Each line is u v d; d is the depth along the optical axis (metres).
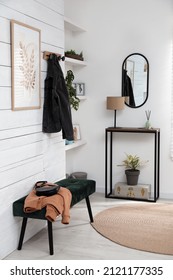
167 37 4.91
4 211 3.13
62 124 3.95
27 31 3.41
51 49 3.99
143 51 5.04
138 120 5.14
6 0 3.07
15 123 3.28
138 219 4.11
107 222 4.01
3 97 3.07
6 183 3.16
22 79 3.36
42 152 3.83
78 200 3.66
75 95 4.87
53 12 4.00
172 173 5.03
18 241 3.38
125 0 5.05
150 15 4.96
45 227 3.93
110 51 5.19
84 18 5.27
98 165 5.41
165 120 5.01
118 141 5.27
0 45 3.01
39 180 3.77
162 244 3.42
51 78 3.86
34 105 3.62
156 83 5.01
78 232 3.73
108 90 5.25
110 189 5.26
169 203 4.78
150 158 5.13
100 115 5.33
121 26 5.10
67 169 5.36
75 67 5.37
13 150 3.26
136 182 5.02
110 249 3.32
